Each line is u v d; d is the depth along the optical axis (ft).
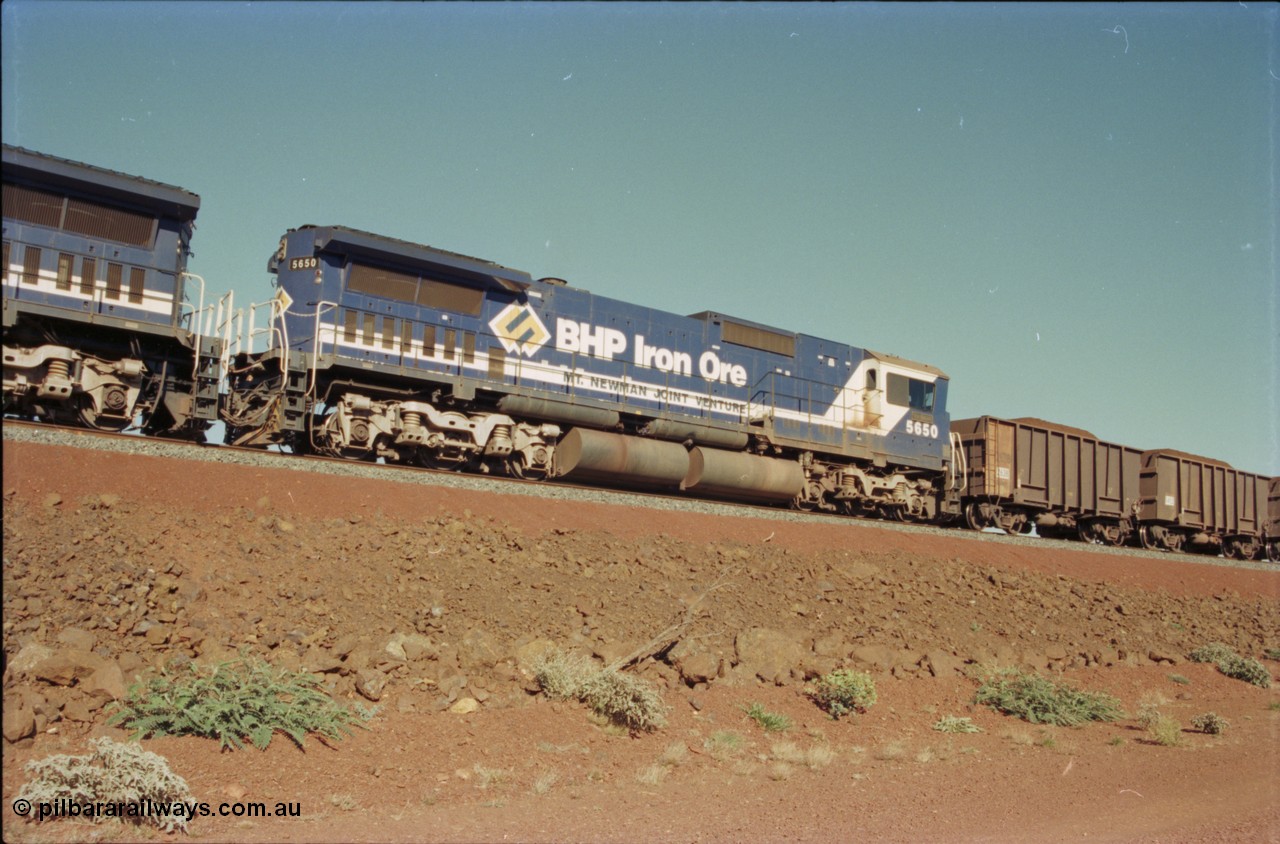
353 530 50.62
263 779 32.89
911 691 57.00
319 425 68.39
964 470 107.04
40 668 33.96
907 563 75.77
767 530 72.33
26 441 48.21
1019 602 76.69
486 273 74.74
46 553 39.96
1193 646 82.23
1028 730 55.26
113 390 57.47
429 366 72.49
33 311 53.83
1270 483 149.07
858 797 40.55
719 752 43.75
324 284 69.10
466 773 36.58
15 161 55.11
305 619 42.42
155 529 44.62
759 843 33.76
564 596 51.96
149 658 37.27
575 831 32.89
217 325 62.75
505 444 73.67
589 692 44.45
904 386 103.81
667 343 87.10
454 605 47.37
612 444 78.48
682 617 54.39
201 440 64.13
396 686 40.91
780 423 92.79
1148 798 44.93
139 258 59.93
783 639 54.54
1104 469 120.67
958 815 39.40
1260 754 55.52
